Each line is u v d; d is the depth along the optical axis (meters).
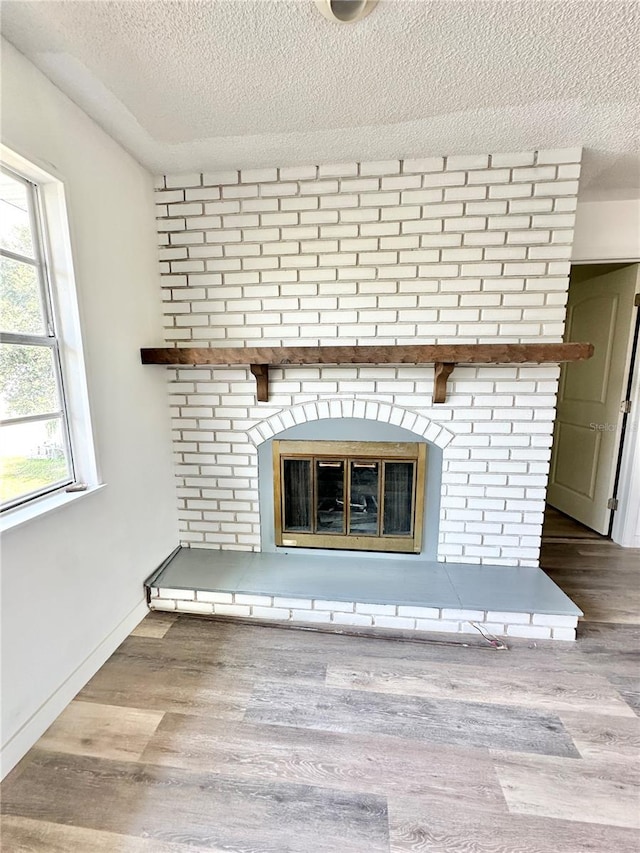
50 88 1.44
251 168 2.10
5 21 1.18
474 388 2.18
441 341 2.14
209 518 2.49
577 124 1.71
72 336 1.61
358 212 2.08
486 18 1.17
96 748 1.40
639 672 1.75
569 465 3.45
